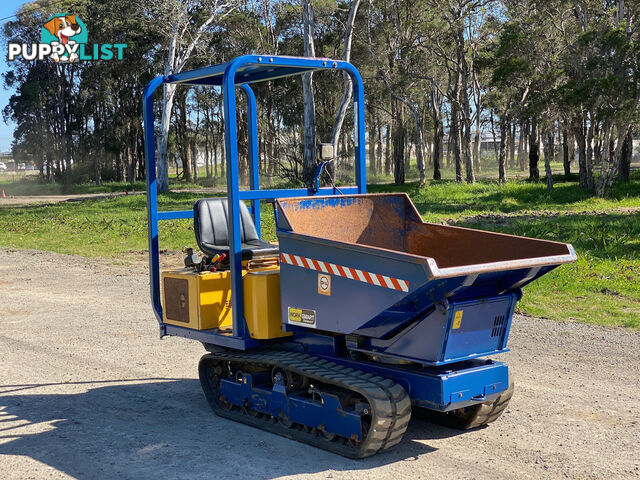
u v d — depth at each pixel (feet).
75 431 19.12
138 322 33.81
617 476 15.62
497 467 16.14
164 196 143.95
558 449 17.26
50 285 45.75
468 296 15.85
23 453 17.53
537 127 119.75
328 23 170.50
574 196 103.09
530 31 117.50
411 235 19.81
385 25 161.17
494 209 90.63
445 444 17.66
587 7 119.65
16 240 74.54
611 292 36.94
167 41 209.26
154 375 24.84
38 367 26.07
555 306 34.37
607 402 20.84
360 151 20.48
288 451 17.19
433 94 197.36
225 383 20.02
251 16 180.14
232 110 17.93
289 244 17.21
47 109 244.83
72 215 107.45
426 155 323.78
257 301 17.89
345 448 16.67
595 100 97.55
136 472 16.11
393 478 15.44
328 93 181.37
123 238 71.67
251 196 18.62
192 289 19.52
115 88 230.89
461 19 151.23
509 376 18.31
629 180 121.19
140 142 275.18
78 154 250.57
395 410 15.74
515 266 15.12
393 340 16.26
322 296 16.58
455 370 16.29
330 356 17.62
